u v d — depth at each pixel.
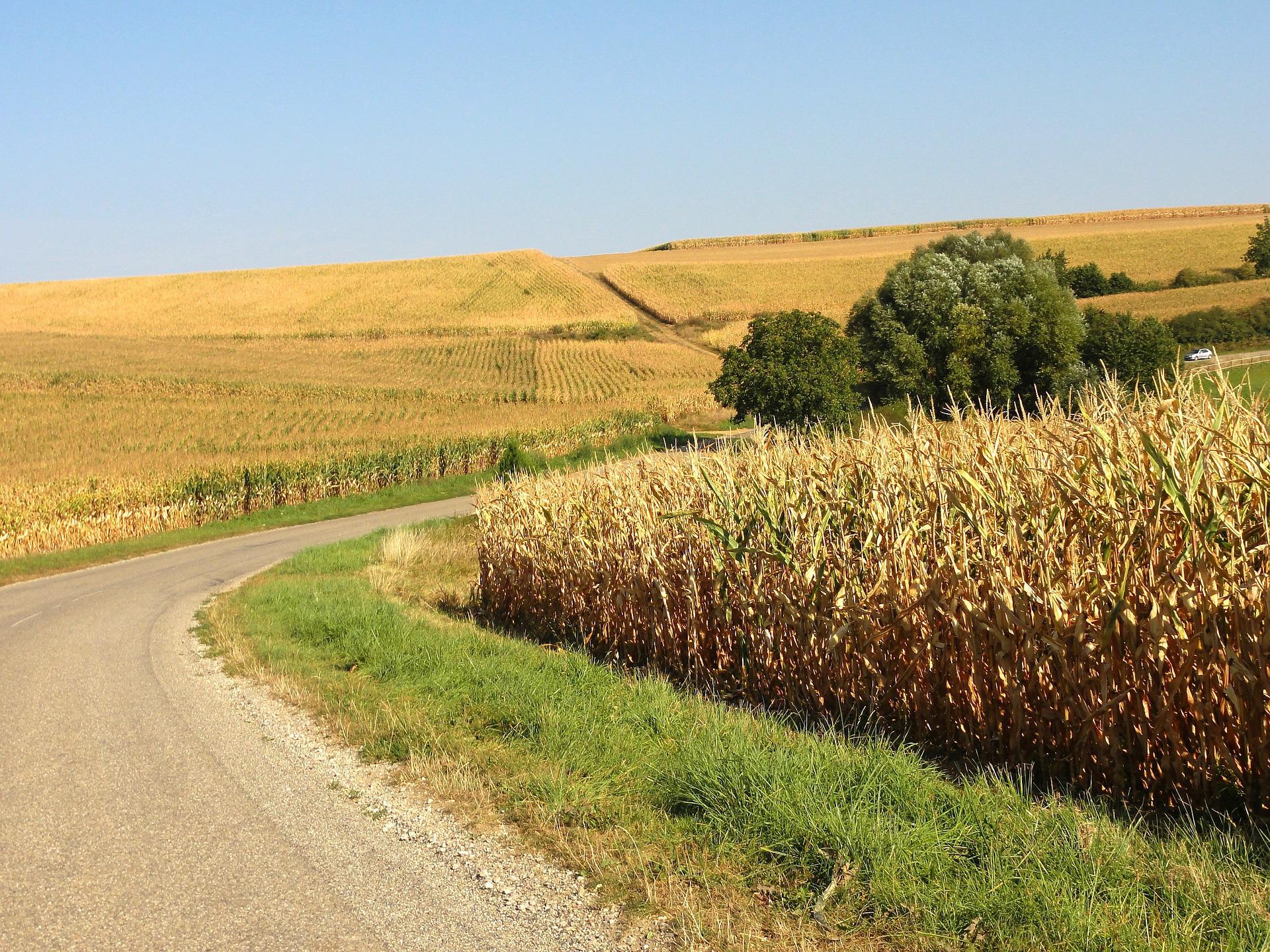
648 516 9.09
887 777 4.74
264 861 4.47
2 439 44.06
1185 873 3.70
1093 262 102.06
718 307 107.19
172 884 4.27
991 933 3.38
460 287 123.12
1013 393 39.94
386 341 98.00
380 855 4.47
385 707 6.81
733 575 7.75
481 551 12.76
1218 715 4.64
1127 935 3.24
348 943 3.69
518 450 32.69
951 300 46.81
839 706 6.58
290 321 111.12
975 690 5.70
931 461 6.44
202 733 6.72
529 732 5.98
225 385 67.12
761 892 3.85
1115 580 5.05
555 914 3.81
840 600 6.57
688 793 4.71
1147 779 4.87
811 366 37.34
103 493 28.17
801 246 154.12
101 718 7.35
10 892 4.25
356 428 48.84
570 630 10.48
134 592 16.55
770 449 8.16
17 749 6.60
